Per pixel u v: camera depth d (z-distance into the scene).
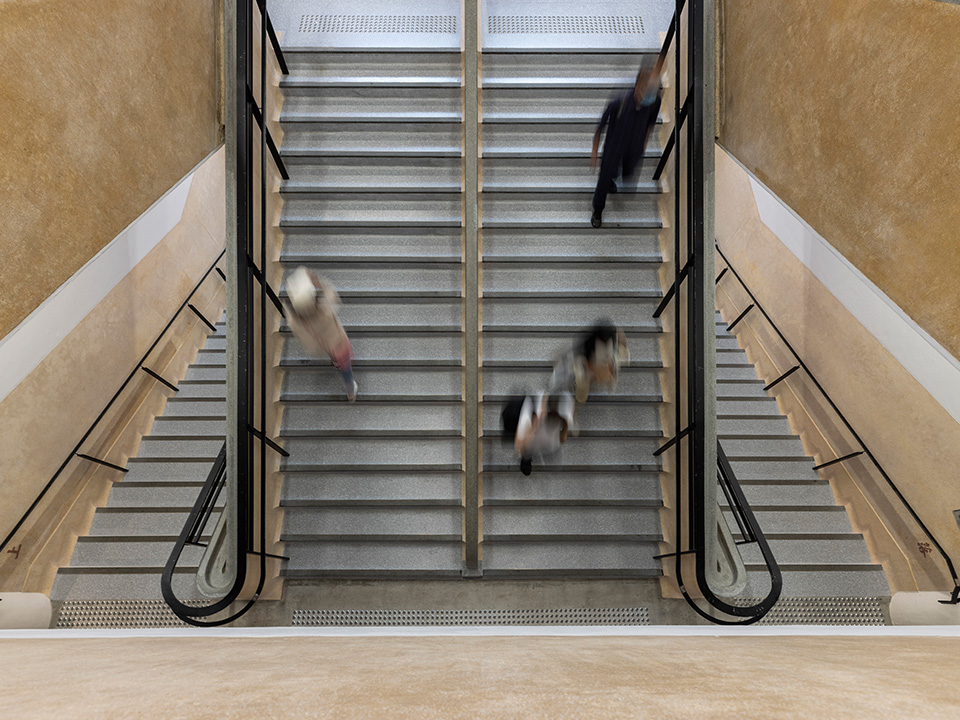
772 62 4.43
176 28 4.41
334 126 4.61
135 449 4.77
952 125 2.80
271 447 3.96
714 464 3.13
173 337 5.42
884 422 3.90
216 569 3.32
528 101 4.72
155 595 3.93
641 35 5.18
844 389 4.31
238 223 3.15
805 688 0.58
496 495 4.29
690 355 3.31
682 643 1.14
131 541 4.14
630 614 4.14
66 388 3.87
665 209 4.48
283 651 0.98
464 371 4.35
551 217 4.58
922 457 3.60
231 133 3.15
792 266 5.00
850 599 4.00
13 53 2.90
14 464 3.47
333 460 4.27
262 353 3.53
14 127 2.94
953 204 2.86
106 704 0.53
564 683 0.62
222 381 5.42
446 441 4.37
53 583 3.83
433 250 4.51
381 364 4.32
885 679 0.62
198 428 5.03
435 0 5.29
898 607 3.72
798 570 4.07
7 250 3.02
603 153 4.05
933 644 1.10
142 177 4.02
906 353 3.50
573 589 4.17
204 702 0.53
